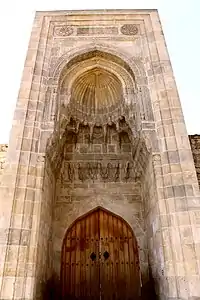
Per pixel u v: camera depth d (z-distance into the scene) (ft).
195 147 39.24
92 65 42.65
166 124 34.58
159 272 31.32
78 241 40.52
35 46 41.52
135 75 39.55
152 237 35.29
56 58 40.88
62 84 40.19
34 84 37.65
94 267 38.81
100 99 46.01
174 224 28.94
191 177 30.83
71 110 41.45
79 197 42.70
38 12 45.78
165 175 31.63
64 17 45.34
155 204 32.76
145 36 43.21
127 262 39.11
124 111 41.37
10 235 27.89
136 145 38.75
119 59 41.45
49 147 34.27
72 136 45.65
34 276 27.17
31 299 25.93
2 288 25.66
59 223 40.81
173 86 37.58
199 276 26.16
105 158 44.93
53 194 40.50
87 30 44.16
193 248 27.43
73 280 37.83
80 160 44.70
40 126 34.60
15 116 34.71
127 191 43.34
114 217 42.37
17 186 30.40
